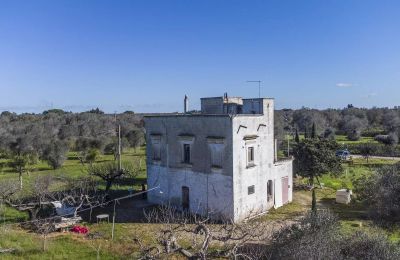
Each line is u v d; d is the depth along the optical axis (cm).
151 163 3581
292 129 10150
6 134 7256
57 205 3092
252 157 3181
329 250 1703
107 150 7300
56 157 5709
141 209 3394
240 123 3011
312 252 1684
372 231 1962
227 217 2991
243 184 3050
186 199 3306
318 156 4197
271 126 3381
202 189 3164
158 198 3525
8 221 3023
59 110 14288
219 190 3047
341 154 6750
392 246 1766
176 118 3325
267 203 3344
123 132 8325
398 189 2036
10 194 3206
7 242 2420
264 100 3281
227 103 3647
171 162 3394
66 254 2273
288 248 1806
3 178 4981
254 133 3170
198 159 3181
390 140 8131
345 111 13738
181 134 3284
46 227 2578
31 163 5928
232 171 2953
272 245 2045
